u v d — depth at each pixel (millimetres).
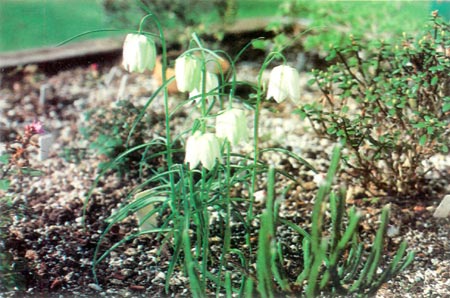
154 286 3543
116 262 3729
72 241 3896
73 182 4574
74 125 5402
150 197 3406
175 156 4676
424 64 4074
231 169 4293
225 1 6527
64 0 6613
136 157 4664
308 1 6496
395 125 4207
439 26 4172
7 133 5301
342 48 4703
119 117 4836
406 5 5797
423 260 3805
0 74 6102
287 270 3607
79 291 3496
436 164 4816
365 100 4113
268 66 6496
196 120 3051
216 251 3754
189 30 6492
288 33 6715
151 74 6445
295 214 4180
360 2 6023
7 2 6484
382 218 2855
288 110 5645
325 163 4836
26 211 4141
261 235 2699
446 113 4223
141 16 6527
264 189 4441
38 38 6613
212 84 3229
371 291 3037
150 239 3912
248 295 2898
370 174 4512
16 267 3576
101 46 6621
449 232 4039
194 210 3043
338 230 2812
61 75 6266
